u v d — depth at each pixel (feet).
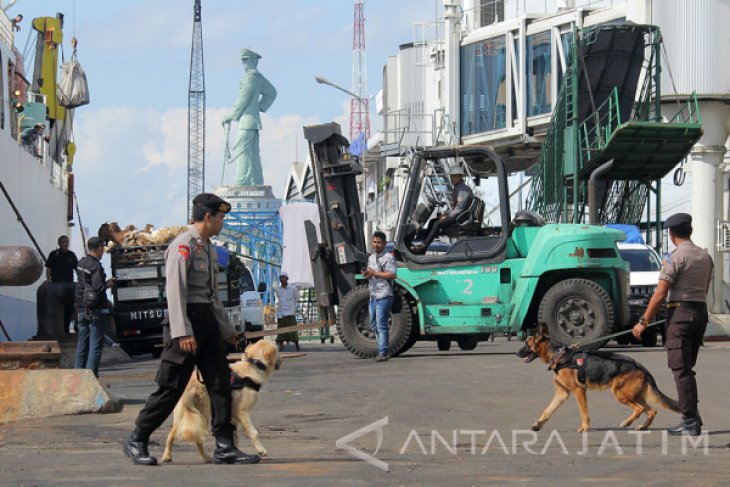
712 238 197.98
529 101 267.18
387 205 341.62
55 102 208.23
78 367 83.76
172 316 42.22
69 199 204.23
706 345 140.36
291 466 42.60
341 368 95.14
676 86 199.41
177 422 43.86
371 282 101.50
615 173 173.47
